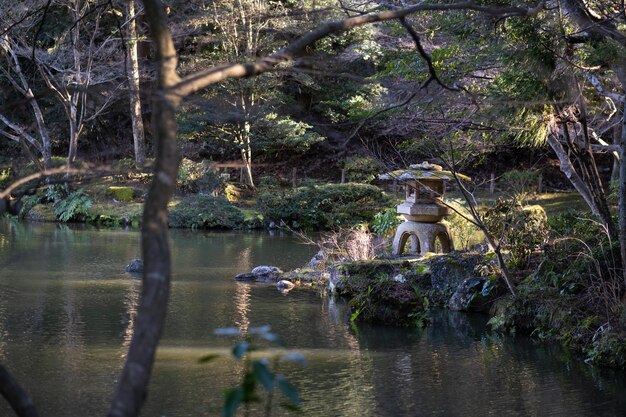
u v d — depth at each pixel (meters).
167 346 8.29
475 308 10.62
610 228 10.15
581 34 7.99
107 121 19.66
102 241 18.20
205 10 22.33
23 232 20.06
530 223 10.92
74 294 11.19
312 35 2.45
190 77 2.14
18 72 19.48
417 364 7.82
